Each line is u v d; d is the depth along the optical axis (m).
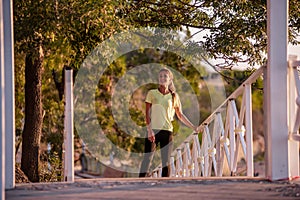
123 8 9.77
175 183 5.74
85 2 8.43
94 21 8.58
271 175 5.77
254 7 10.34
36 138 9.29
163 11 10.99
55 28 8.17
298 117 5.67
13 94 5.63
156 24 11.08
